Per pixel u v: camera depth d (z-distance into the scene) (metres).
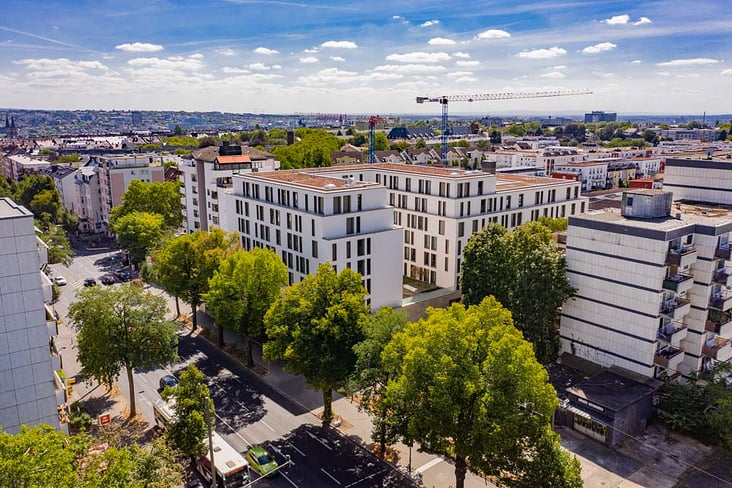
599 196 155.12
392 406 48.03
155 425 59.03
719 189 79.31
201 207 125.81
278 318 59.44
